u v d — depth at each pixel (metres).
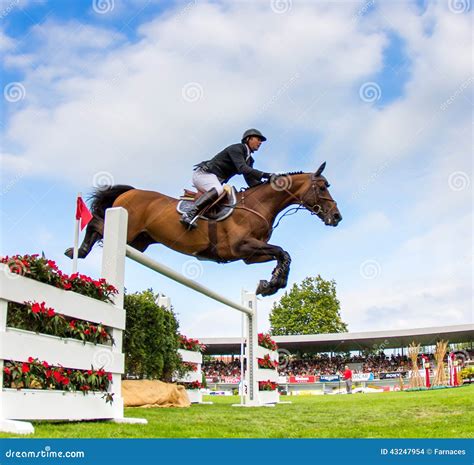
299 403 9.00
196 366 9.28
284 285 4.83
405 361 31.56
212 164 5.24
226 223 5.03
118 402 4.30
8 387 3.37
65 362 3.79
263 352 9.13
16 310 3.62
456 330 28.12
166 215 5.17
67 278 3.91
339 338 29.31
